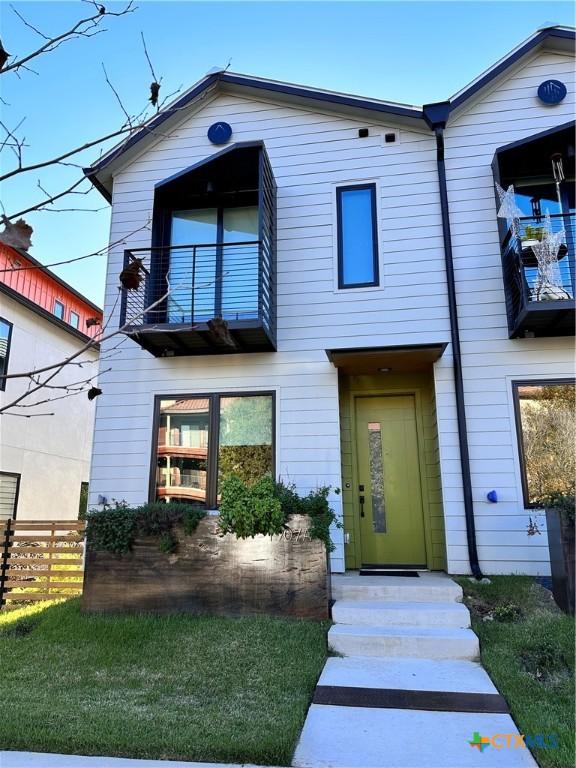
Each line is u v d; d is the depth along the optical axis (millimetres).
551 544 5383
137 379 7309
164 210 7906
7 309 11164
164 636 4715
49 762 2875
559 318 6070
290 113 7801
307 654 4316
